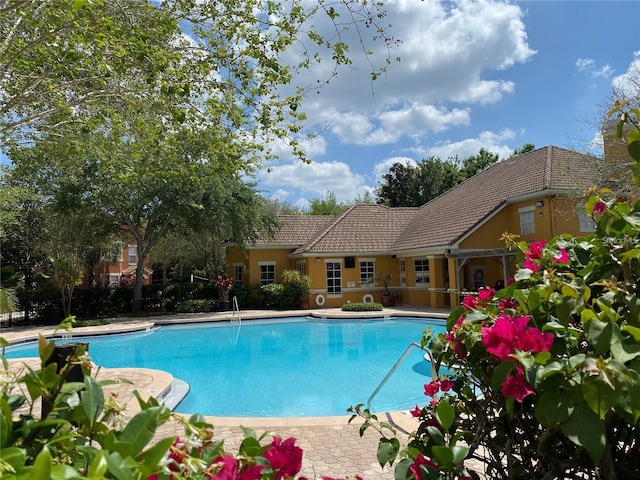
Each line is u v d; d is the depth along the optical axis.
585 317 1.67
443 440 1.85
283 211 52.25
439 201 29.11
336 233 26.92
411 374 11.20
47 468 0.91
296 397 9.46
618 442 1.86
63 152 10.30
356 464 4.84
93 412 1.36
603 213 2.20
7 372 1.46
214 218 22.83
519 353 1.53
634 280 2.01
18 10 5.91
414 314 19.81
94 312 23.56
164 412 1.41
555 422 1.45
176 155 9.44
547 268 2.22
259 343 16.47
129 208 22.30
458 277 20.25
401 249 24.56
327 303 25.59
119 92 7.91
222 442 1.53
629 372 1.39
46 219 21.84
